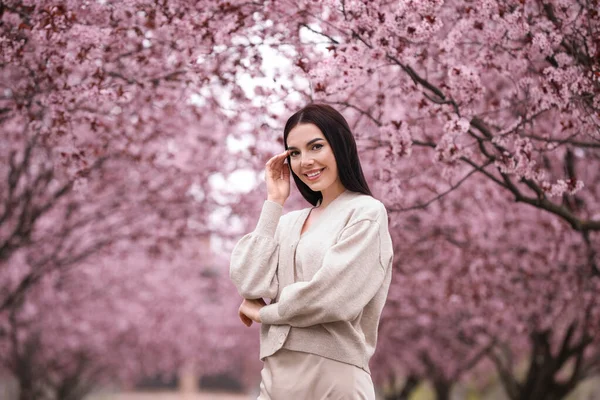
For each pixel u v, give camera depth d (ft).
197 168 31.81
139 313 62.18
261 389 9.27
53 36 17.34
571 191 17.38
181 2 18.37
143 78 21.56
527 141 17.04
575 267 28.60
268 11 18.16
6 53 18.08
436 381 60.85
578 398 64.85
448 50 17.04
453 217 29.40
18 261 38.19
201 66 20.01
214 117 29.07
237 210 33.81
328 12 17.54
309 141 9.44
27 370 57.31
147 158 28.12
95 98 19.34
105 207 35.06
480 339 43.11
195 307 70.08
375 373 64.64
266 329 9.32
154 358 75.20
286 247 9.51
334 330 8.87
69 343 58.80
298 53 18.52
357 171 9.64
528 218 28.35
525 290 31.50
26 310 46.60
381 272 9.04
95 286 53.06
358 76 16.12
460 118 16.72
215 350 81.05
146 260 53.57
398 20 15.75
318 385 8.82
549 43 15.90
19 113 21.24
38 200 34.81
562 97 16.21
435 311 39.47
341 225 9.19
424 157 26.11
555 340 43.16
